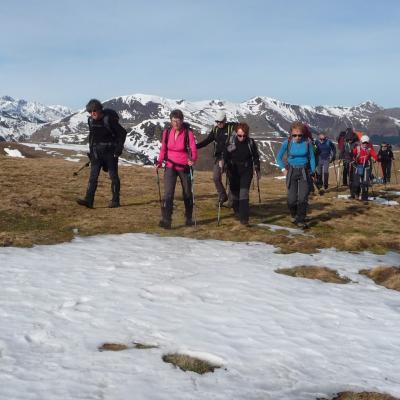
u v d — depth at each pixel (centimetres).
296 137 1466
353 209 1917
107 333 639
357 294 893
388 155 3369
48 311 712
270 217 1653
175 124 1362
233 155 1439
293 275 1000
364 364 596
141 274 927
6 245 1134
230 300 803
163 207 1395
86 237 1277
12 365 534
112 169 1636
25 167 2920
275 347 628
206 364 570
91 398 470
